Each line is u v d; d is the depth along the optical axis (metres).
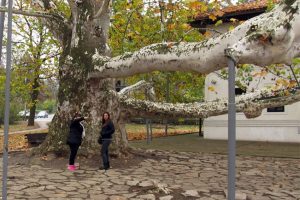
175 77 18.56
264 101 11.53
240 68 15.48
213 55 6.95
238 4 20.95
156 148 16.64
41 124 42.25
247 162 13.09
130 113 12.48
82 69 12.16
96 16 12.13
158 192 8.19
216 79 21.80
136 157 12.48
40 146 12.31
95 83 12.14
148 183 8.86
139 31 15.14
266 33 4.71
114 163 11.48
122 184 8.88
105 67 10.98
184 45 8.48
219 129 21.81
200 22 21.11
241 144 18.97
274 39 4.75
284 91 11.62
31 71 18.58
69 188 8.37
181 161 12.74
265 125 20.62
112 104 12.28
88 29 12.45
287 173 11.09
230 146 3.42
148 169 11.05
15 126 38.72
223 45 6.76
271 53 4.85
